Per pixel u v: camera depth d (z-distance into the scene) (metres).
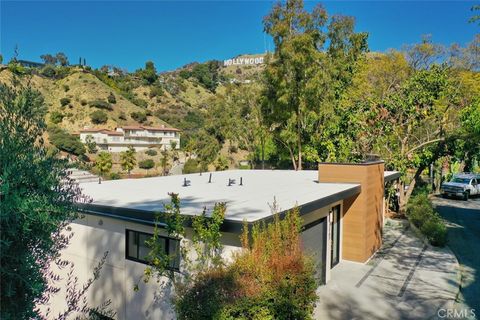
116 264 7.39
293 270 5.54
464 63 29.16
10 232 2.73
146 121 82.69
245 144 37.81
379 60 31.33
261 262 5.44
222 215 5.62
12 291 2.74
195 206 7.20
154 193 9.27
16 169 2.83
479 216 18.66
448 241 13.30
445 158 23.47
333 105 21.80
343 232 11.05
